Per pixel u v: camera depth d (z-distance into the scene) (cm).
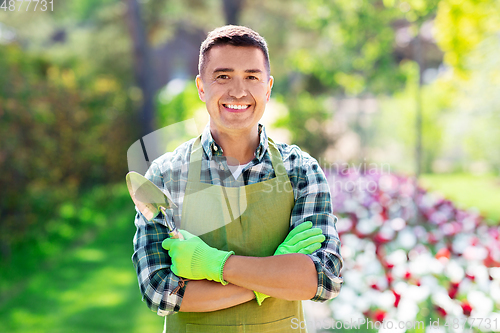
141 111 999
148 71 1038
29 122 526
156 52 1930
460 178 1021
